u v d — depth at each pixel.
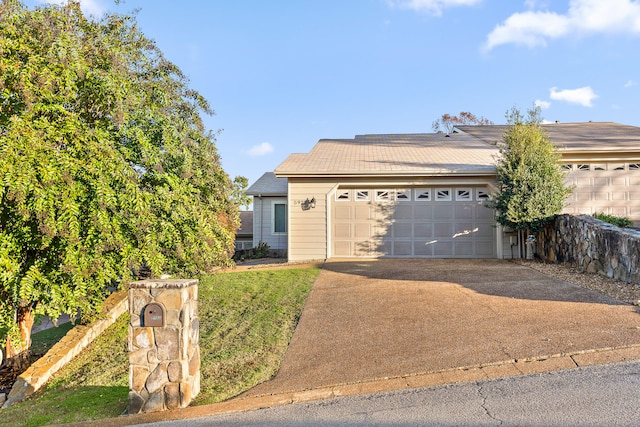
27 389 5.92
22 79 5.10
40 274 5.48
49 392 5.80
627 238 7.95
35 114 5.64
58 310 5.61
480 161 13.75
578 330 5.58
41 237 5.43
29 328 7.58
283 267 12.34
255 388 4.88
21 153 4.96
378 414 3.88
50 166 4.96
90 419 4.43
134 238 6.37
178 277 7.94
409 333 6.16
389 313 7.20
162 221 6.36
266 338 6.62
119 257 6.18
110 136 6.28
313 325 7.01
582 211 13.52
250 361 5.74
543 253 11.88
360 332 6.43
